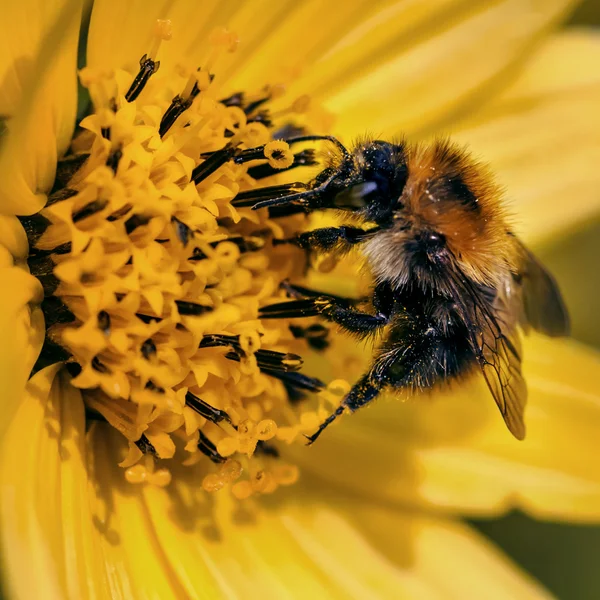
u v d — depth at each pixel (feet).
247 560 0.34
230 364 0.33
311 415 0.34
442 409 0.37
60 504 0.31
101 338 0.32
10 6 0.30
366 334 0.34
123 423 0.33
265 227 0.33
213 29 0.34
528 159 0.38
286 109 0.34
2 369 0.30
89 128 0.32
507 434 0.37
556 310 0.35
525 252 0.35
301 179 0.34
